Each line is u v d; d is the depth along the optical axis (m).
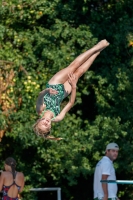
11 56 23.36
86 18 24.78
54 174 24.41
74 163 23.73
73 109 25.09
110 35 24.48
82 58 15.52
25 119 22.97
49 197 25.80
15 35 23.86
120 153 23.64
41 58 24.09
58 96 15.12
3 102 22.16
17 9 23.92
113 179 19.00
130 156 23.42
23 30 24.38
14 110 22.81
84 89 24.30
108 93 23.80
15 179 19.53
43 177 24.38
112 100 23.94
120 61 24.67
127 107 23.67
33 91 22.91
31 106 23.11
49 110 14.82
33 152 24.61
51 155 23.78
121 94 23.88
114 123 23.36
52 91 14.43
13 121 23.00
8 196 19.45
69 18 24.61
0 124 22.22
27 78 22.88
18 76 23.08
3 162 24.67
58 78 15.29
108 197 18.88
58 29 23.91
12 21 24.12
